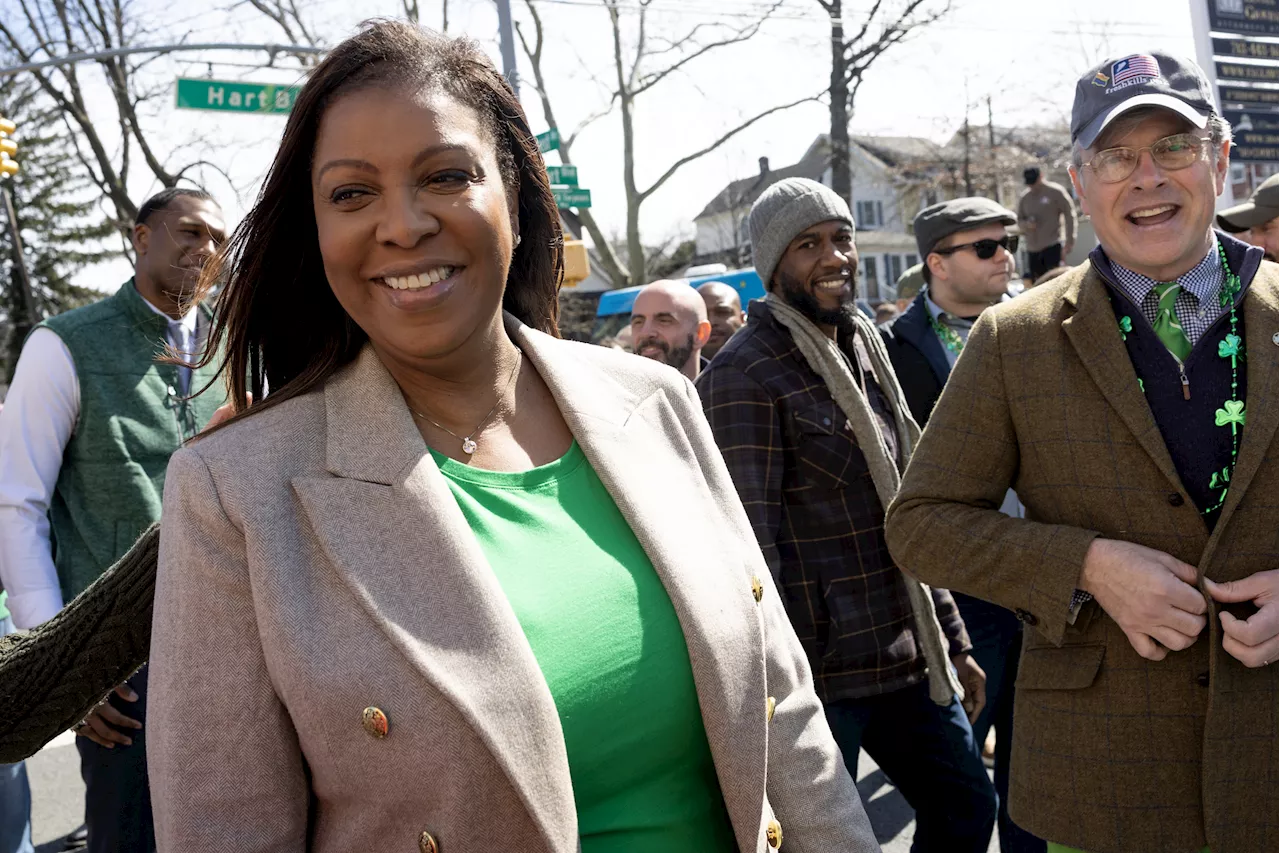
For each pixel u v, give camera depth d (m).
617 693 1.33
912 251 44.88
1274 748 1.98
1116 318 2.13
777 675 1.56
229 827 1.19
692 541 1.47
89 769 2.78
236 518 1.24
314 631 1.21
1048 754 2.13
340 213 1.34
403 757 1.19
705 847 1.42
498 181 1.41
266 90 12.05
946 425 2.28
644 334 4.84
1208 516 2.04
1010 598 2.12
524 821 1.22
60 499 3.13
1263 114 12.97
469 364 1.44
